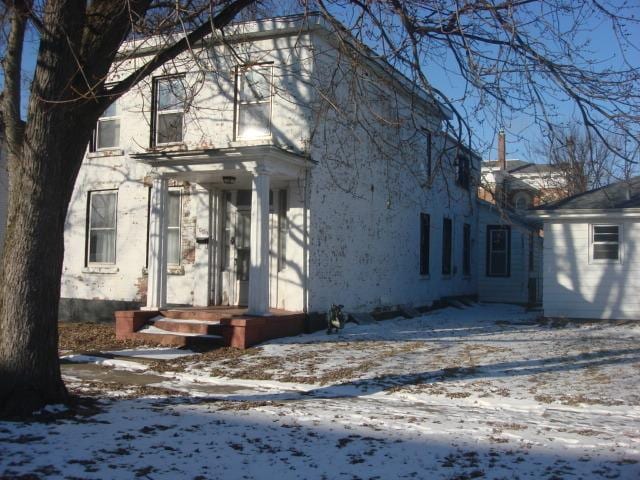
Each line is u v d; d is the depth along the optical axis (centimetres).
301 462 555
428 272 2097
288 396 872
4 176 1923
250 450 587
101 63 751
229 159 1288
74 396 787
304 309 1388
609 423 712
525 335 1480
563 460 566
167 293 1540
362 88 888
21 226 704
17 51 763
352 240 1578
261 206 1270
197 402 812
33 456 546
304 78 1373
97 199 1672
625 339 1401
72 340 1337
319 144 1406
